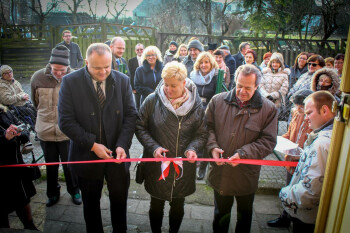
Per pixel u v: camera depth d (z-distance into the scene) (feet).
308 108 6.01
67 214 10.05
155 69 15.49
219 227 7.72
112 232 8.41
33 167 8.39
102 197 11.14
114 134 7.54
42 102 9.81
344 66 4.00
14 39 41.29
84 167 7.43
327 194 4.43
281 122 19.97
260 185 11.67
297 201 5.57
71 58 25.89
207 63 11.99
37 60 41.73
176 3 43.04
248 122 7.00
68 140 10.18
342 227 3.94
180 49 18.76
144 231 9.12
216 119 7.44
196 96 7.23
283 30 36.63
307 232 6.03
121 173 7.77
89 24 35.50
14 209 7.84
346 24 34.91
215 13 40.29
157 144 7.18
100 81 7.12
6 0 52.85
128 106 7.77
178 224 7.98
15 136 7.73
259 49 36.17
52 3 48.88
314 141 5.52
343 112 3.98
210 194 11.33
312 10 34.78
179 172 7.20
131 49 36.01
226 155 7.26
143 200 10.92
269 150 6.91
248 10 32.24
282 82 14.80
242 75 6.72
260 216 10.11
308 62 13.58
